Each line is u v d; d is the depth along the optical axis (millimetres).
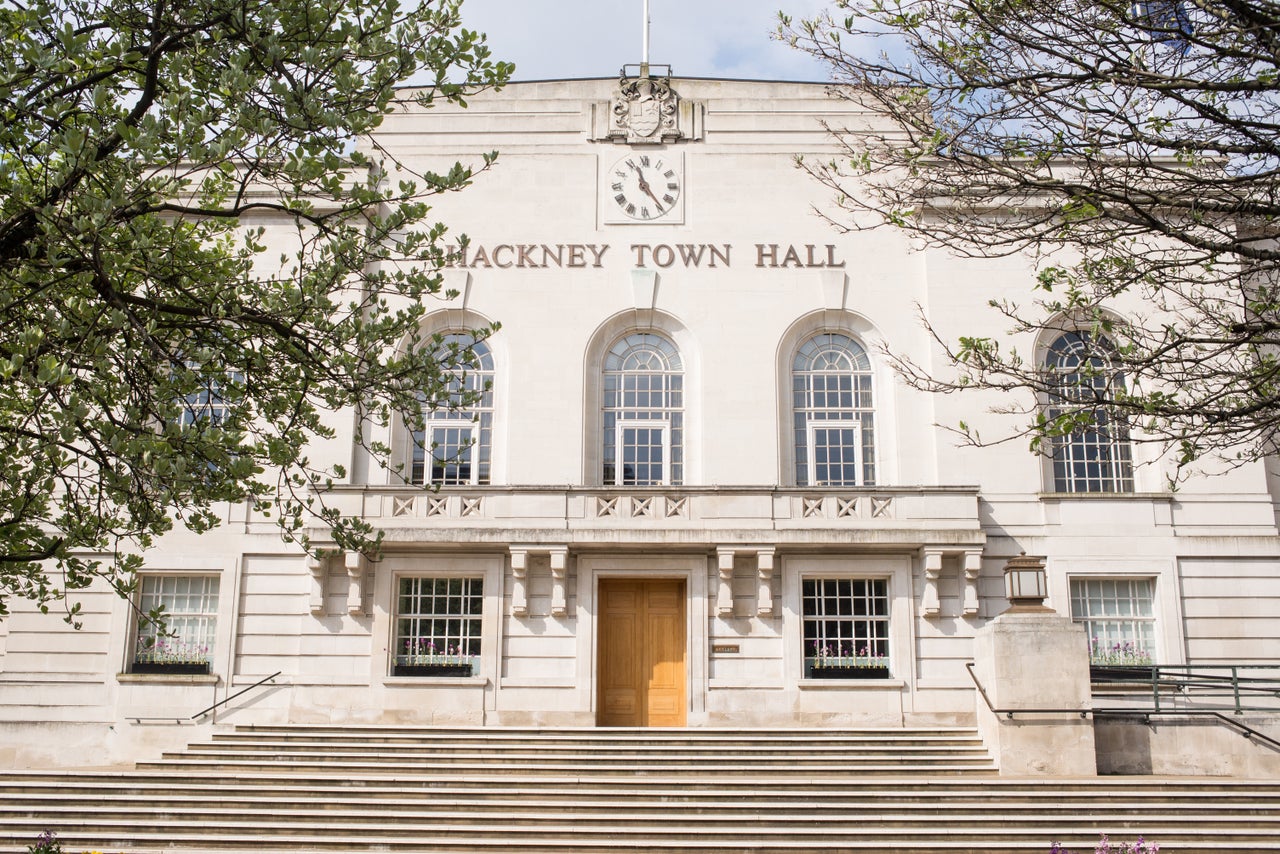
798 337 31062
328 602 28859
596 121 31844
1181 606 28938
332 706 28328
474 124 31781
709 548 28547
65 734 28297
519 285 30969
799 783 21500
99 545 16328
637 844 19109
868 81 13398
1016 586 23781
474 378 30844
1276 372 12258
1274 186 12000
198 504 14805
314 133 14039
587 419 30484
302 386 15359
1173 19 12164
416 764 23297
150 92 14062
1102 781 21188
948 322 30578
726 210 31391
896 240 31188
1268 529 29281
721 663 28500
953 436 29938
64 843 19359
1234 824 19656
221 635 28797
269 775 22156
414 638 28938
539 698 28297
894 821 19828
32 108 13773
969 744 24672
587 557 28906
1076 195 12430
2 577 16438
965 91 12758
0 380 13633
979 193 13148
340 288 15219
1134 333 13430
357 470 29891
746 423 30203
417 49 14602
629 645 29297
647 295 30906
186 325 14633
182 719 28344
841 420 30734
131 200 13164
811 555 28938
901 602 28750
